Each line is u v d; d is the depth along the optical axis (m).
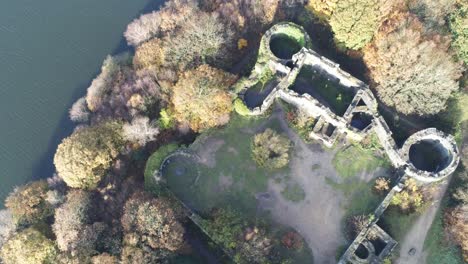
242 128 105.44
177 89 101.75
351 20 99.00
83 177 100.94
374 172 100.38
